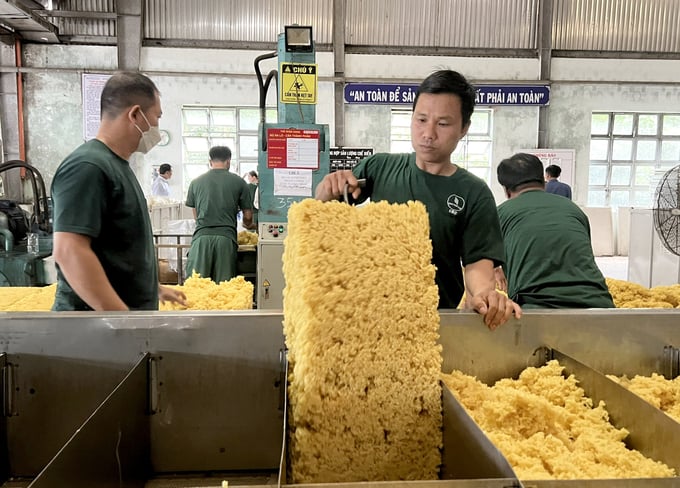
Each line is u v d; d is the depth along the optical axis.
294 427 0.87
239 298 2.19
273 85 7.49
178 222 5.23
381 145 7.68
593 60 7.84
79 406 1.12
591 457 0.87
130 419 1.02
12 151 7.22
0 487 1.10
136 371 1.05
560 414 0.98
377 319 0.88
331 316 0.85
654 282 5.18
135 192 1.54
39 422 1.12
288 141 3.21
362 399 0.87
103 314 1.13
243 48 7.37
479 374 1.19
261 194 3.26
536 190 1.95
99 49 7.17
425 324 0.93
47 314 1.12
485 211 1.39
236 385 1.14
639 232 5.41
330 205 0.92
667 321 1.24
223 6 7.27
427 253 0.95
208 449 1.15
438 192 1.38
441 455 0.93
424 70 7.59
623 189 8.56
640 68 7.93
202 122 7.62
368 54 7.52
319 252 0.86
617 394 0.98
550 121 7.94
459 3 7.56
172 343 1.12
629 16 7.84
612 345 1.22
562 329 1.21
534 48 7.79
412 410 0.91
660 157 8.50
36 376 1.11
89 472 0.82
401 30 7.56
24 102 7.18
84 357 1.12
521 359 1.20
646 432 0.90
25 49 7.09
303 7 7.35
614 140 8.41
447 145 1.33
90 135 7.29
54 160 7.30
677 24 7.92
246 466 1.16
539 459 0.86
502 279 1.95
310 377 0.83
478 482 0.64
